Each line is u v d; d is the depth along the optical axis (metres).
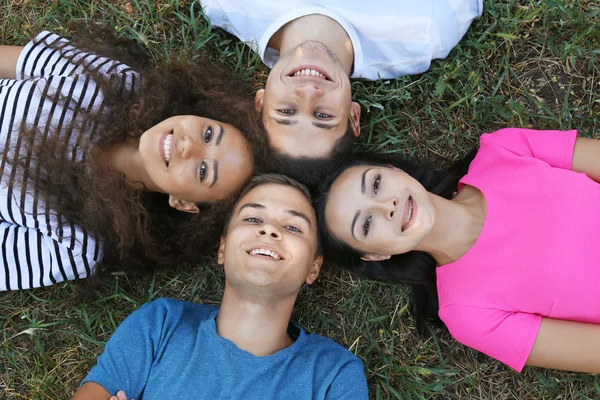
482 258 1.79
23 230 1.97
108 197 1.91
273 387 1.71
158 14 2.13
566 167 1.83
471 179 1.87
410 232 1.70
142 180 1.95
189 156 1.71
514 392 2.02
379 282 2.08
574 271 1.73
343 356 1.82
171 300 1.89
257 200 1.72
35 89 1.91
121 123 1.92
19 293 2.08
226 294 1.79
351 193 1.73
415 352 2.05
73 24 2.08
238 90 2.03
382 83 2.06
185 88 1.99
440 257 1.86
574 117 2.07
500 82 2.06
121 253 1.98
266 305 1.72
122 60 2.06
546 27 2.06
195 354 1.75
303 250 1.69
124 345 1.75
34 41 2.00
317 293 2.10
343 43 1.91
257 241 1.65
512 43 2.09
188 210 1.92
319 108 1.72
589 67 2.05
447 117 2.09
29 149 1.89
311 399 1.72
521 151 1.84
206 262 2.11
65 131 1.91
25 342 2.07
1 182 1.89
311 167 1.78
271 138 1.78
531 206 1.78
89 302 2.05
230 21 2.03
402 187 1.71
